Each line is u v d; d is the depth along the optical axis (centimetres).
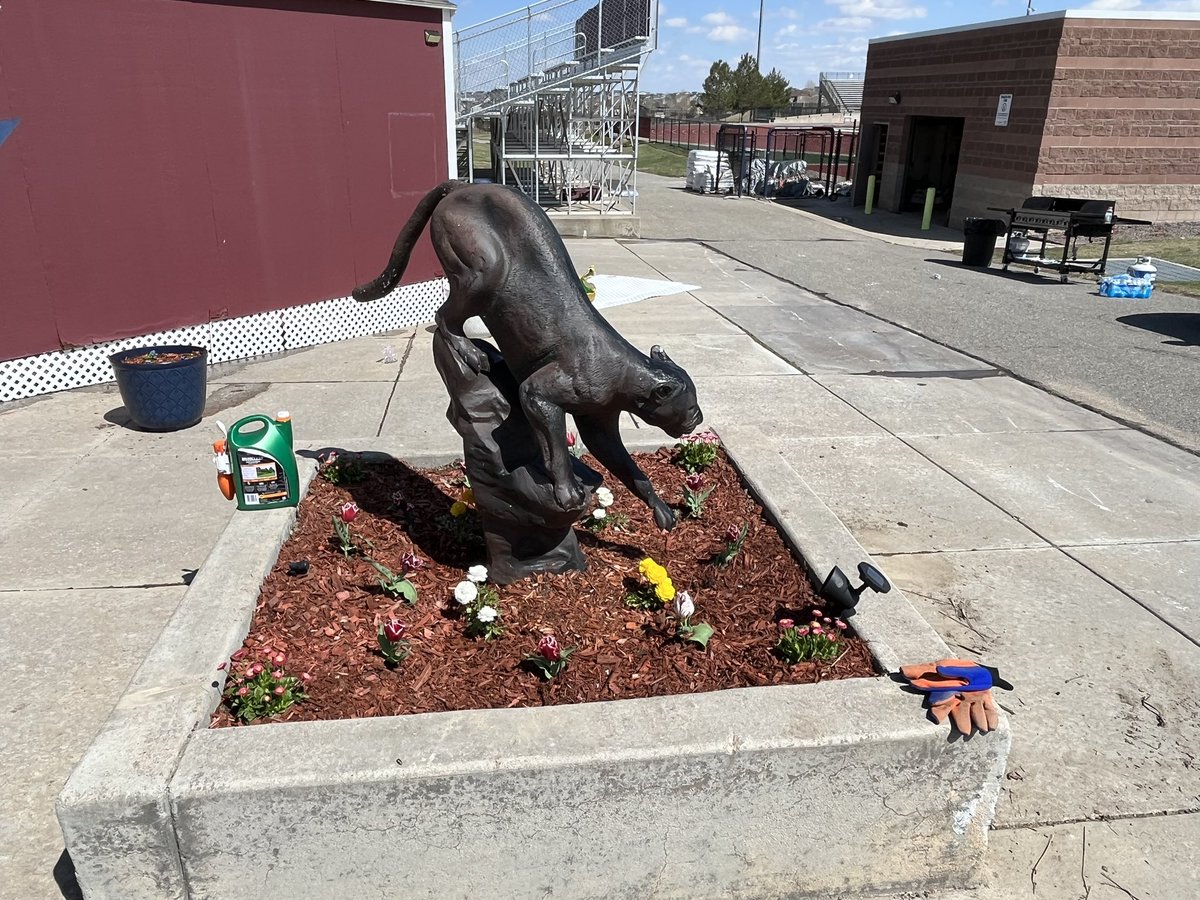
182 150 748
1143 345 966
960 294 1264
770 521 411
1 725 327
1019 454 627
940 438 656
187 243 769
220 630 296
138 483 538
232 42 763
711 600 347
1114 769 322
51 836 280
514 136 2534
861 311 1116
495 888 249
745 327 1000
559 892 253
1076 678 373
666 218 2166
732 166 3014
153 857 230
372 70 878
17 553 450
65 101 670
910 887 274
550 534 352
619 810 244
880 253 1705
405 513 414
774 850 259
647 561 328
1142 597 438
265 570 342
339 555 369
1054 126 1758
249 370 795
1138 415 723
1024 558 474
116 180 712
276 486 385
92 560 445
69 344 712
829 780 252
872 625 315
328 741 241
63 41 660
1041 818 300
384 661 299
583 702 279
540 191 2152
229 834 229
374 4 862
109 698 344
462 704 277
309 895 241
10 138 646
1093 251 1673
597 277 1286
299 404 693
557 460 320
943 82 2152
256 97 791
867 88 2578
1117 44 1709
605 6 1852
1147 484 579
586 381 312
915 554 476
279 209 832
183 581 427
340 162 873
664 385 317
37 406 680
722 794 248
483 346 355
